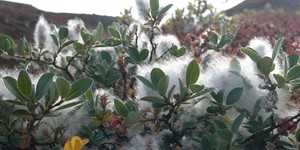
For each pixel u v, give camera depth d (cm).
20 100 25
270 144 28
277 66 30
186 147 30
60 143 28
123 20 70
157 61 42
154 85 27
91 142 31
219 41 50
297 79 27
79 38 50
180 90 27
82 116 31
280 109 30
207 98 30
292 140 29
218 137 28
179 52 41
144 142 28
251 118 29
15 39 205
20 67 47
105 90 38
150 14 50
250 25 101
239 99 30
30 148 27
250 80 29
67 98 26
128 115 28
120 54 47
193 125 29
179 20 91
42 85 25
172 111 28
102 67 40
